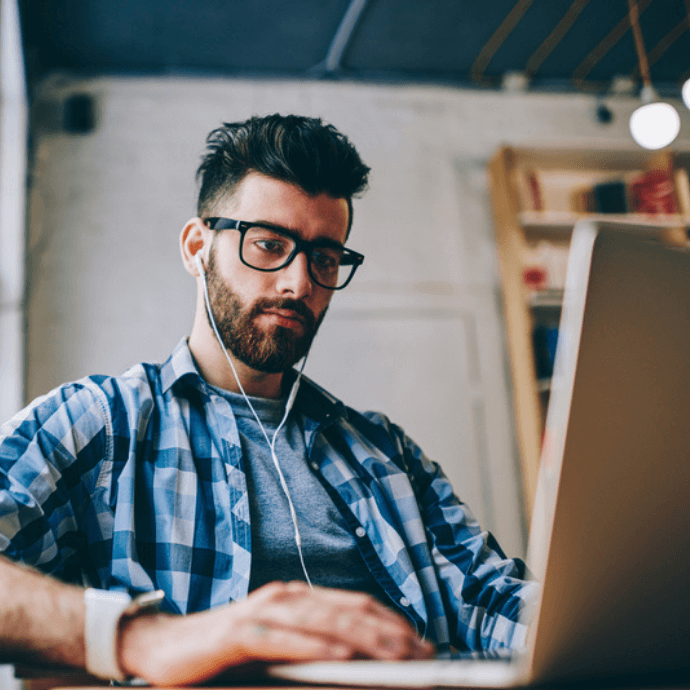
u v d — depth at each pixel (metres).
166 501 0.93
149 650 0.46
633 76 4.04
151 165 3.47
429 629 1.01
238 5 3.17
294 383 1.19
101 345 3.19
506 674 0.40
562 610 0.40
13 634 0.49
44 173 3.34
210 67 3.62
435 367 3.49
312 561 1.00
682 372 0.48
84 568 0.88
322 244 1.09
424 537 1.12
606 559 0.43
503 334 3.60
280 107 3.71
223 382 1.12
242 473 1.00
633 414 0.45
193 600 0.88
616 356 0.44
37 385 3.08
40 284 3.19
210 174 1.17
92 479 0.91
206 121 3.60
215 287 1.09
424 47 3.62
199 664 0.43
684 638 0.48
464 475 3.36
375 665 0.39
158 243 3.37
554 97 4.08
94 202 3.36
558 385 0.43
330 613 0.42
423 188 3.76
